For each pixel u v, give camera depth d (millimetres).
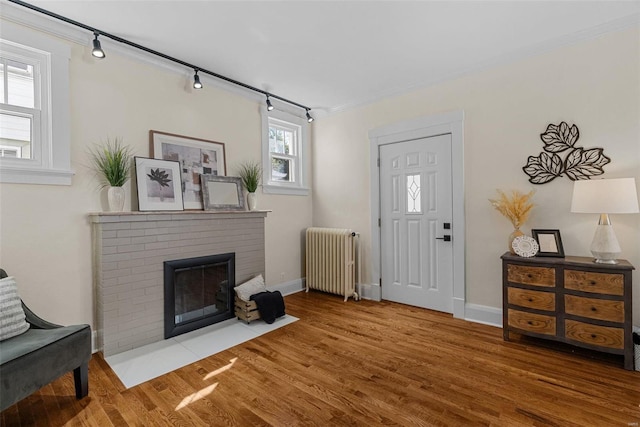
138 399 1860
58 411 1747
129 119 2693
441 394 1887
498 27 2410
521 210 2641
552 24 2379
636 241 2328
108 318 2396
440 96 3297
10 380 1467
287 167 4285
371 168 3875
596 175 2461
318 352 2461
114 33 2445
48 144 2258
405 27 2395
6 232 2092
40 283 2227
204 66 3039
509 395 1861
